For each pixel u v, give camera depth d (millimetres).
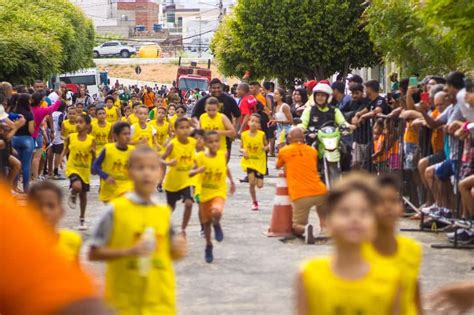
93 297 3879
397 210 8953
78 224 23578
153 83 173000
